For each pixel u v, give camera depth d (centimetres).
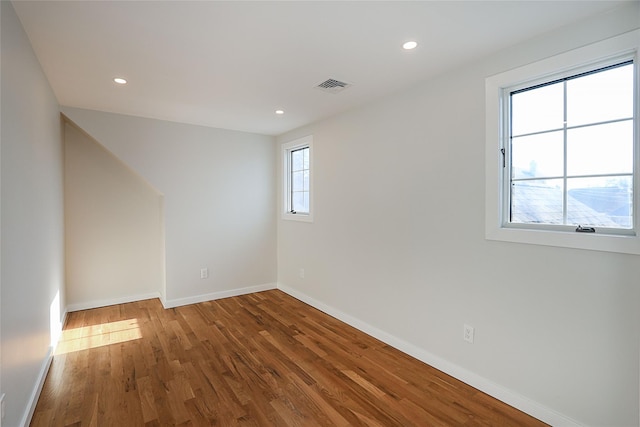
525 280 201
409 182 275
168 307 401
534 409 196
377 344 299
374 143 310
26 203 194
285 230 466
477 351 227
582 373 178
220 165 435
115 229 415
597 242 171
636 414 162
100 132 354
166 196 397
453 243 241
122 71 243
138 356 274
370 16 172
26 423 183
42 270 236
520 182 211
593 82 179
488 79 217
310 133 405
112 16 172
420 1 159
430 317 260
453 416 198
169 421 193
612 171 173
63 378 238
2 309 149
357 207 333
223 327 339
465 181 232
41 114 236
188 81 263
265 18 174
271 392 223
